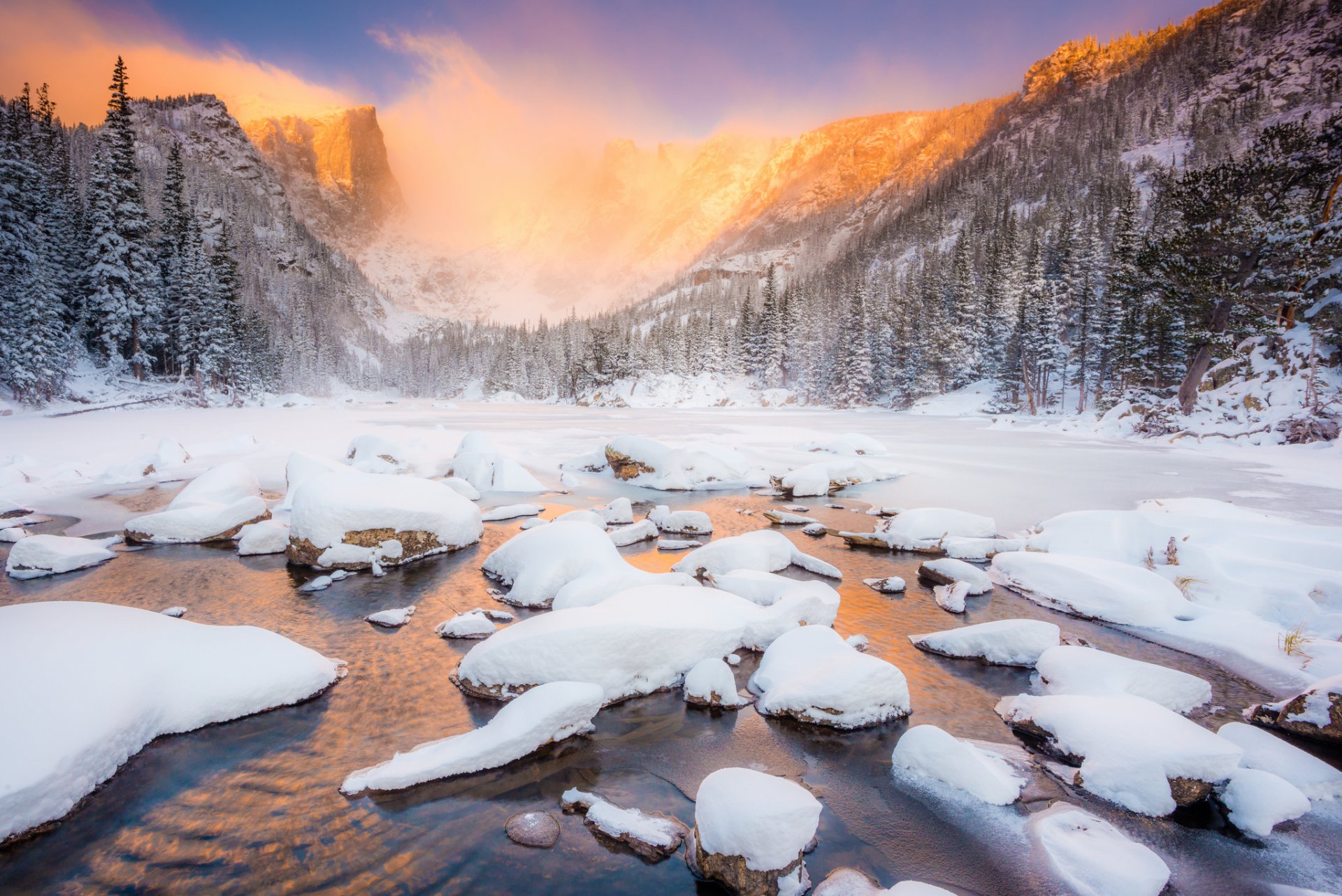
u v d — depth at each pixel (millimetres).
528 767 4551
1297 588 7895
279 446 23047
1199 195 32125
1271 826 3912
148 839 3680
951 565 9141
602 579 7539
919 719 5402
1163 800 4086
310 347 136125
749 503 15555
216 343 54312
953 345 66938
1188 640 7176
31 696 4160
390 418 43906
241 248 146875
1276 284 29672
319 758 4605
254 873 3398
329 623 7430
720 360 93688
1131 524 9891
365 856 3551
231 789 4203
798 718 5305
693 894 3322
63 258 47062
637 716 5410
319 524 9500
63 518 12672
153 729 4770
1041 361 57594
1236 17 188250
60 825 3787
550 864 3514
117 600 8031
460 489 15398
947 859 3619
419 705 5477
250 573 9352
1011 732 5188
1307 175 31906
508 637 5766
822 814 4055
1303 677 6145
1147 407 33094
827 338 95000
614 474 18969
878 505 14805
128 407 43688
